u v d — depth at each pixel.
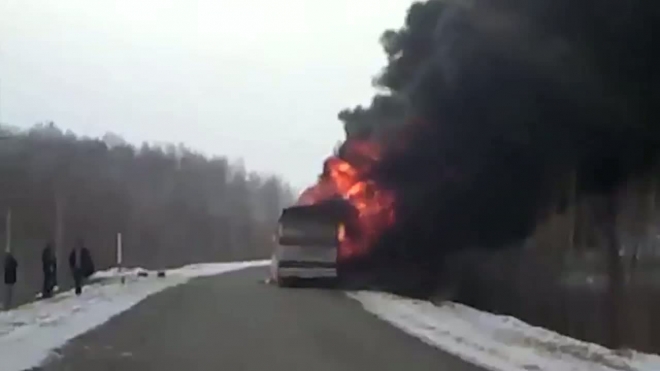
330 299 36.22
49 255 38.56
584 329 21.98
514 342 20.81
